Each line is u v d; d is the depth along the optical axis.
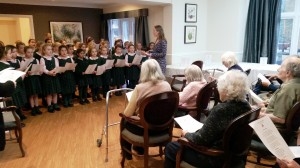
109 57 5.21
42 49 4.16
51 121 3.83
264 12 5.47
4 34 9.20
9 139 3.09
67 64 4.29
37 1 7.03
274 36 5.48
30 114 4.14
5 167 2.54
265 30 5.50
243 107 1.52
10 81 2.63
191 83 2.67
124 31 7.79
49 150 2.90
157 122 2.14
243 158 1.72
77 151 2.88
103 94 5.25
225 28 5.99
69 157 2.74
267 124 1.33
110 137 3.24
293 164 1.24
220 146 1.56
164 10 5.74
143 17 6.77
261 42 5.62
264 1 5.44
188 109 2.58
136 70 5.45
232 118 1.49
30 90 3.96
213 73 4.54
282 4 5.53
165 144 2.26
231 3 5.77
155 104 2.03
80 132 3.41
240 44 5.95
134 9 7.04
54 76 4.20
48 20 7.36
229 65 3.12
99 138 3.19
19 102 3.67
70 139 3.19
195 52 6.26
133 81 5.52
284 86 1.97
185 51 6.03
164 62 4.71
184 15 5.83
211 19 6.24
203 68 4.92
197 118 2.62
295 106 1.82
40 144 3.06
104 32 8.24
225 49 6.07
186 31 5.91
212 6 6.16
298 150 1.45
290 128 1.89
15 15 6.82
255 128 1.33
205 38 6.43
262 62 5.54
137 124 2.18
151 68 2.24
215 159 1.60
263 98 2.97
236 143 1.52
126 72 5.41
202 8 6.16
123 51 5.55
